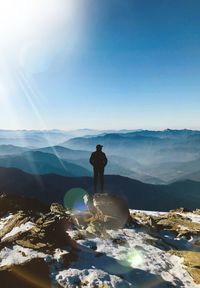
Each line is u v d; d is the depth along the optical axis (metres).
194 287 10.17
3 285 8.34
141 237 14.36
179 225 17.44
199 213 22.41
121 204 16.53
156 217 19.45
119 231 14.71
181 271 11.32
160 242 14.29
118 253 11.91
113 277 9.80
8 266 9.09
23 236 11.75
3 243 11.06
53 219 12.95
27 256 10.11
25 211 15.85
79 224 14.77
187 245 14.90
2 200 18.31
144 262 11.56
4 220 15.56
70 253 10.85
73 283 9.16
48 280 9.09
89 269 10.12
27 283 8.67
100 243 12.64
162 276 10.65
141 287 9.69
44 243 11.25
